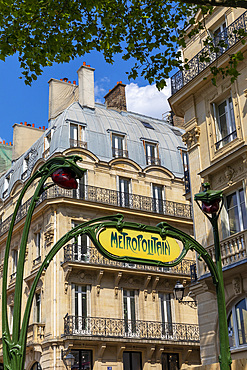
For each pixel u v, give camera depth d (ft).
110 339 95.30
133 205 111.24
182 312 108.58
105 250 24.66
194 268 64.85
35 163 115.55
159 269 107.24
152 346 100.78
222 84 63.67
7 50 43.96
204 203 29.76
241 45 59.26
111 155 113.80
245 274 55.42
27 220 22.58
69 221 101.86
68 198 101.71
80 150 108.37
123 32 47.34
